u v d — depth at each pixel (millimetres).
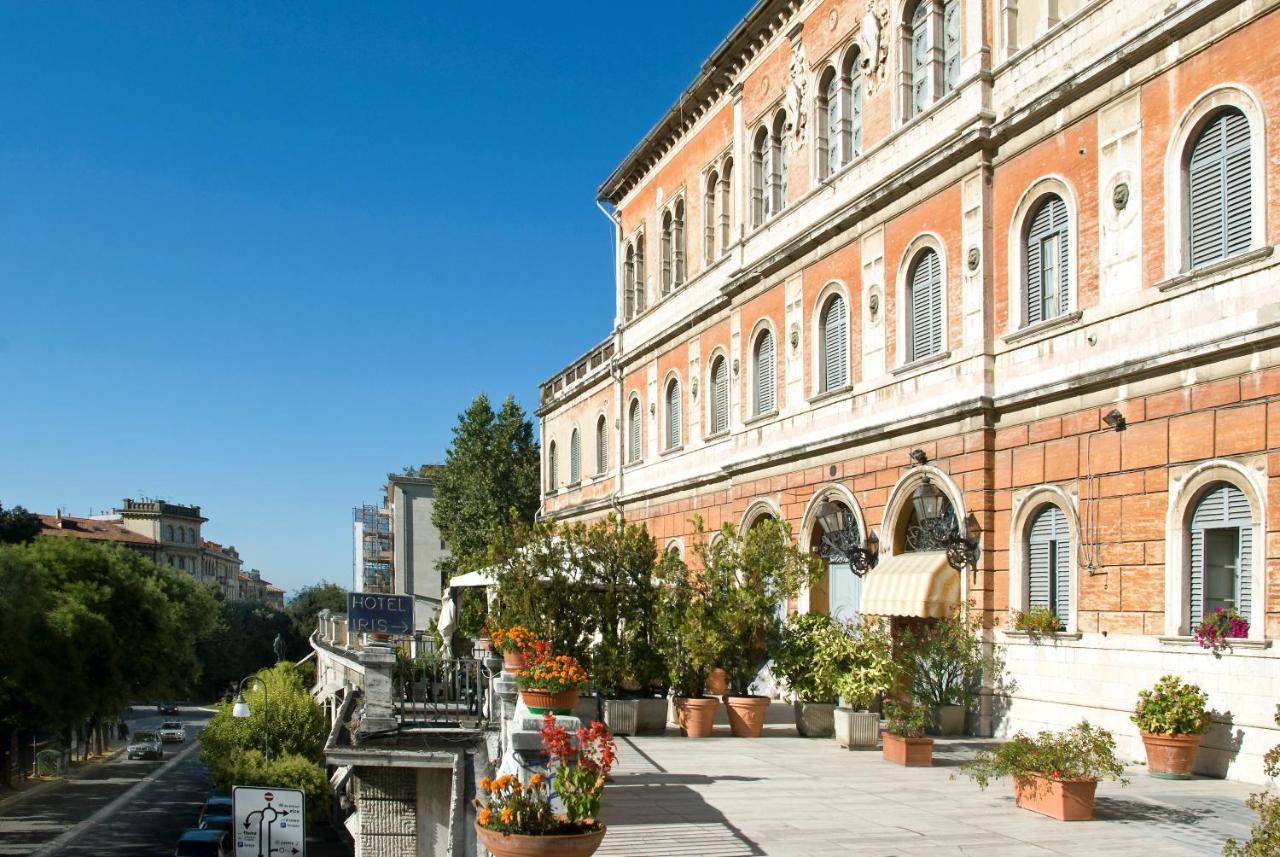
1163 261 15492
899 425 20781
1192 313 14953
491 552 19812
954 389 19578
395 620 26375
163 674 52938
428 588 67562
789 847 10461
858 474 22484
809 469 24516
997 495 18500
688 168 33406
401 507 68125
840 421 23453
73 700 43281
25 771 52344
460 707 19250
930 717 18406
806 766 15172
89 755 65562
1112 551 16047
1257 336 13727
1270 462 13648
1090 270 16844
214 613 77250
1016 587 17953
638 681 19047
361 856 16766
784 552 19547
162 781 55281
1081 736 12539
